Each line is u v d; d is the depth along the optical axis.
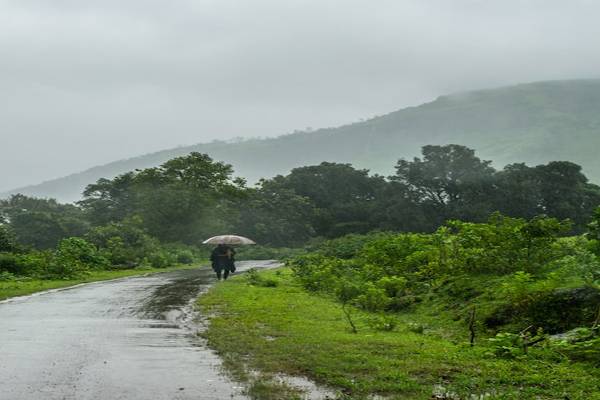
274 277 24.61
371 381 6.95
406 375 7.21
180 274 29.31
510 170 75.81
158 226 54.81
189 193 56.25
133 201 67.44
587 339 8.61
